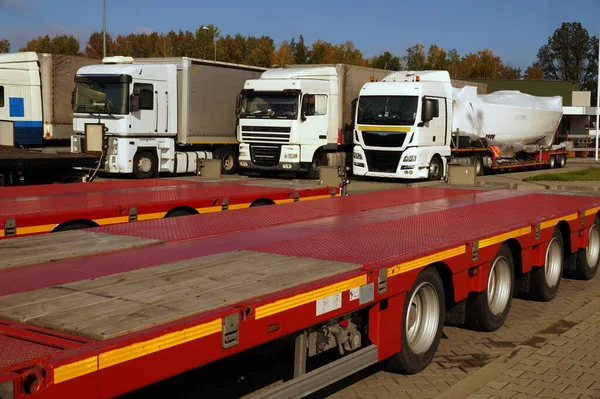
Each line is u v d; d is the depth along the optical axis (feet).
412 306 19.16
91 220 25.17
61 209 25.16
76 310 11.99
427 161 79.46
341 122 86.84
